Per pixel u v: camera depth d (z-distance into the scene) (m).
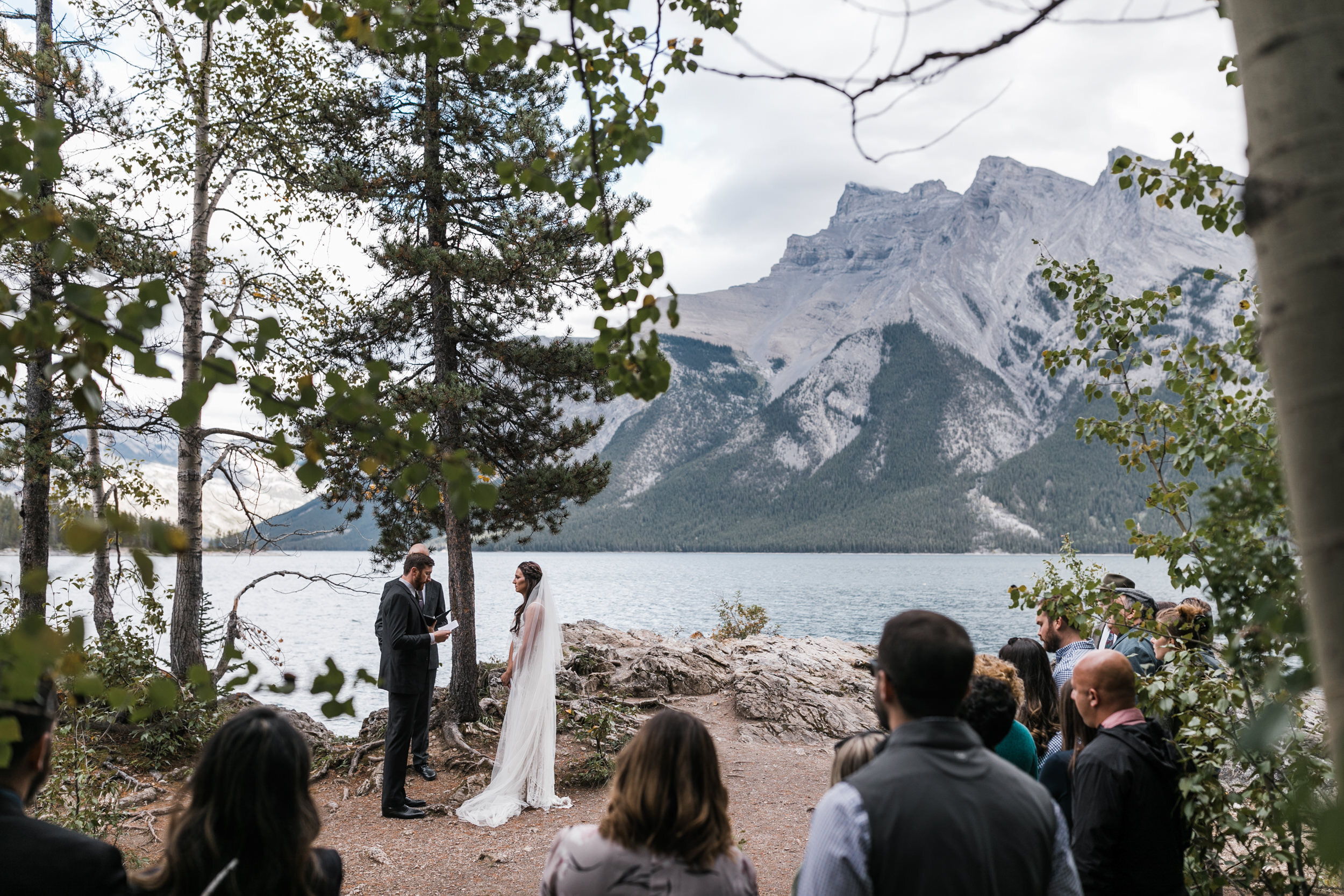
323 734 9.48
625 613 57.50
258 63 9.60
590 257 9.30
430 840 6.46
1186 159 3.01
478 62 2.12
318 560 136.62
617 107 2.17
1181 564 2.91
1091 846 2.78
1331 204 0.72
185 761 7.94
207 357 1.52
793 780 8.64
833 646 15.41
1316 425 0.72
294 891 1.92
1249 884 3.01
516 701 7.29
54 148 1.54
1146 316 3.37
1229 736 2.79
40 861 1.79
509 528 9.87
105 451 9.26
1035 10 1.48
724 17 2.48
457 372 9.65
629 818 2.28
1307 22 0.75
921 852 1.73
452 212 9.65
